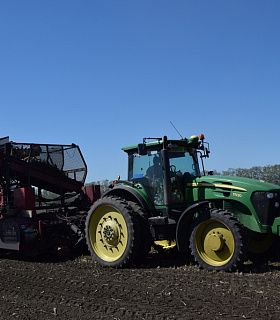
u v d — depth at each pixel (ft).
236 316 13.92
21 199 29.19
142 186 25.20
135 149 25.99
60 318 14.58
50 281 20.56
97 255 24.58
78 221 30.12
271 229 21.22
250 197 21.71
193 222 22.07
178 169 24.89
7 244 28.22
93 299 16.81
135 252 23.11
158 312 14.73
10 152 29.99
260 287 17.40
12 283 20.48
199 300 15.92
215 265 21.04
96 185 34.17
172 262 24.13
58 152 34.01
